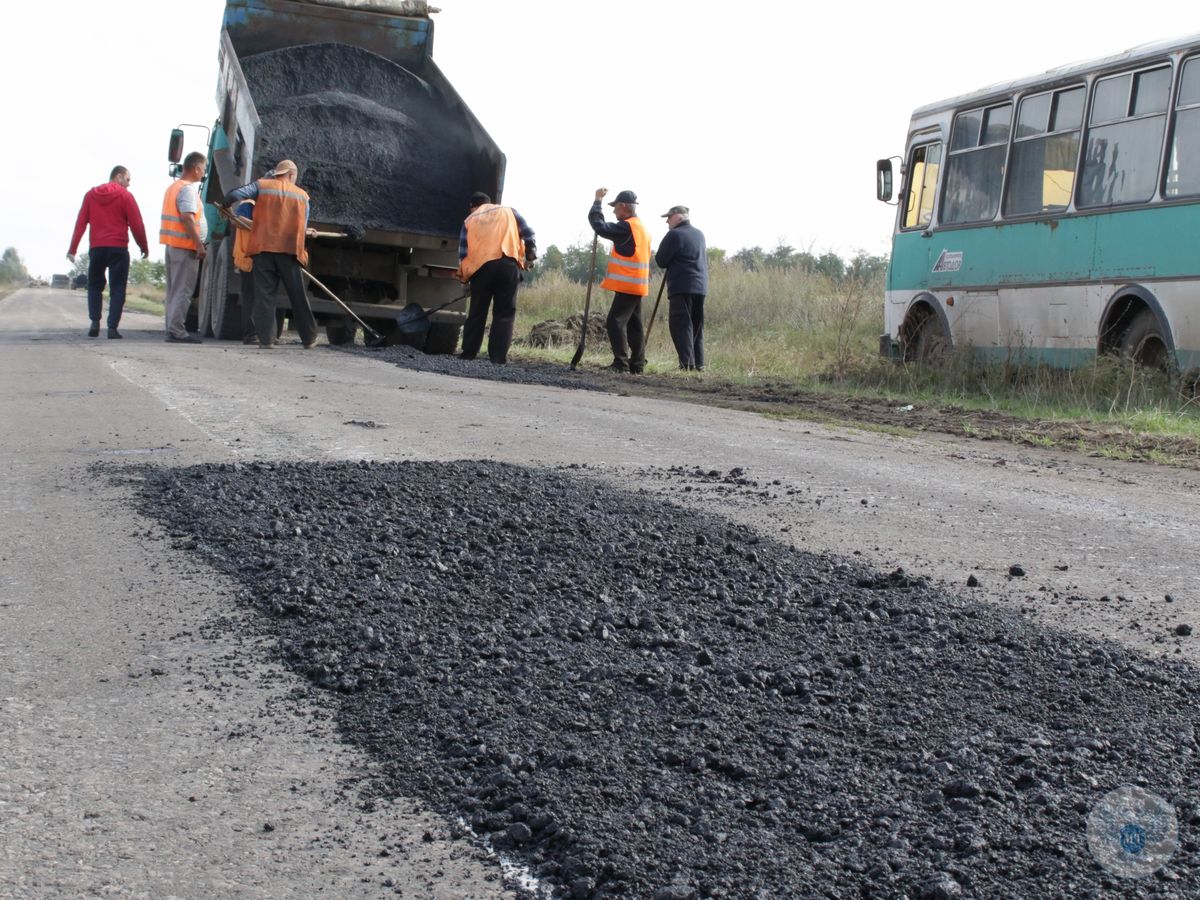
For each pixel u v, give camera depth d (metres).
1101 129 11.90
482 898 2.18
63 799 2.58
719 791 2.54
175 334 16.17
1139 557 5.09
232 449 6.86
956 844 2.31
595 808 2.46
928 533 5.42
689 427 8.92
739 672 3.24
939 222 14.44
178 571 4.27
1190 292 10.69
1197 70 10.77
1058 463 8.02
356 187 15.02
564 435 8.07
